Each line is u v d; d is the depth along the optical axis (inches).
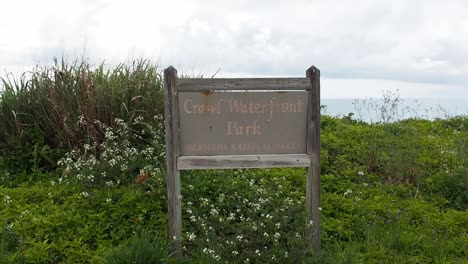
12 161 253.8
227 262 171.3
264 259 176.4
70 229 191.2
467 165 269.1
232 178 232.8
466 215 221.5
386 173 261.6
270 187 222.2
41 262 175.0
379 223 206.4
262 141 188.5
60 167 252.8
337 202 220.4
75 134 257.1
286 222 193.8
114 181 229.5
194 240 182.2
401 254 185.6
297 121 189.8
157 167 237.1
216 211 193.6
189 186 215.0
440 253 188.2
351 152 280.5
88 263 176.7
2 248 176.4
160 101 269.3
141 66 283.0
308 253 183.0
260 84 185.0
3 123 262.1
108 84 269.7
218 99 184.7
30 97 267.3
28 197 217.3
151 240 185.3
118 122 248.7
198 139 185.3
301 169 256.2
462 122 376.8
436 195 244.7
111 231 191.2
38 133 259.0
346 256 176.6
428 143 308.8
